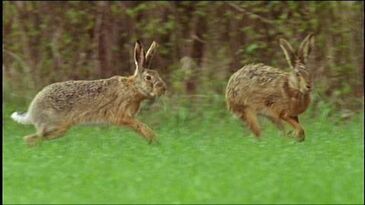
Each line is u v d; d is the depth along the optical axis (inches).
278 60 816.3
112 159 513.0
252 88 614.9
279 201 398.0
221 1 828.6
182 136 649.6
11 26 832.9
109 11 829.2
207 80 802.8
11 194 427.2
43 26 832.3
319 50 816.9
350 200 402.9
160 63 824.3
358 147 561.3
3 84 809.5
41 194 423.8
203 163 486.3
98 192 422.9
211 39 824.3
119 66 829.2
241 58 820.0
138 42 593.6
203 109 768.3
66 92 591.8
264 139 612.7
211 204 394.3
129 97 592.1
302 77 602.2
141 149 558.3
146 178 448.8
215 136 647.1
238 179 438.6
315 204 396.2
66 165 490.6
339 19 824.9
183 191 416.2
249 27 822.5
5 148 583.8
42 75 824.9
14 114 605.3
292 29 821.9
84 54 831.7
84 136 639.8
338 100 792.9
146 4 824.9
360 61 820.0
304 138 602.9
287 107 610.9
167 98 783.1
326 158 509.7
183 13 829.8
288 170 463.2
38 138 589.9
